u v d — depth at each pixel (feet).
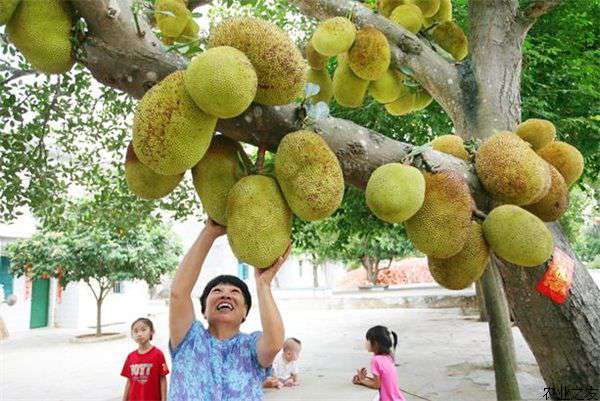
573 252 7.67
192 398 5.95
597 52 15.52
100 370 26.48
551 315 7.26
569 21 15.75
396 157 5.79
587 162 17.80
